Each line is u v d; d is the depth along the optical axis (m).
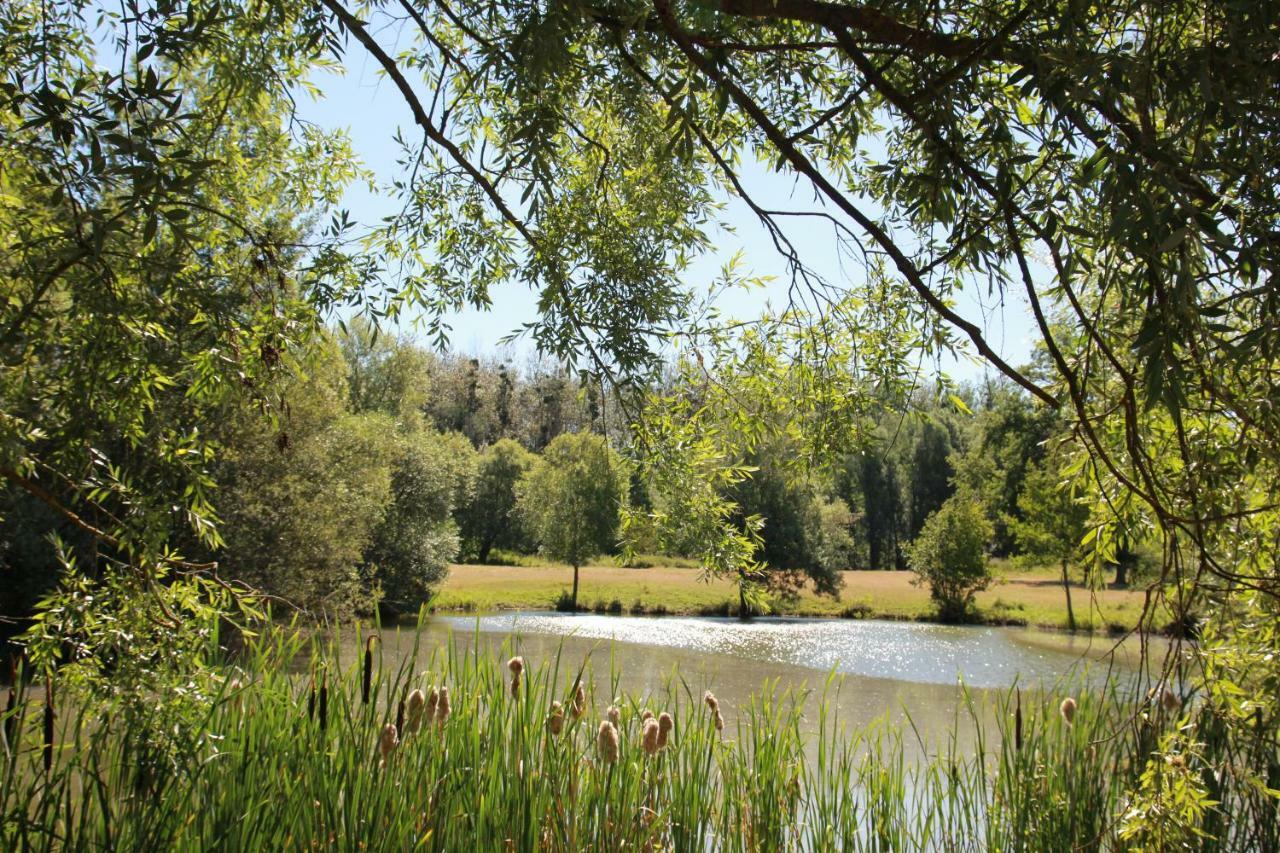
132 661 3.91
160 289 3.56
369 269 5.05
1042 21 3.01
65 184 2.80
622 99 4.41
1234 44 2.36
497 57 3.80
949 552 34.12
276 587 17.67
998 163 2.95
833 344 5.15
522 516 41.69
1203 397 3.00
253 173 5.75
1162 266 2.22
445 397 73.25
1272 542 3.92
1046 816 5.29
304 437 19.02
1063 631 30.59
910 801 6.91
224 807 3.86
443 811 4.15
